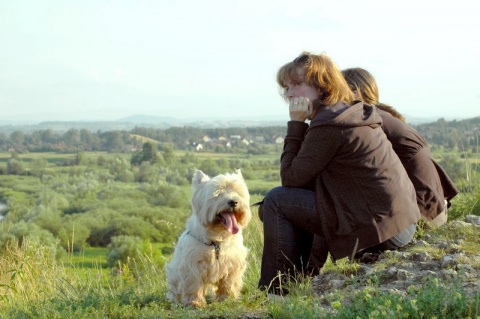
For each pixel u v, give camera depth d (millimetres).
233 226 4969
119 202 64500
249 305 4863
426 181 5711
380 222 4719
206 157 141125
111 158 145250
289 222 4977
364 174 4730
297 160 4824
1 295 7090
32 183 103688
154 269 7816
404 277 4785
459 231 5816
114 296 5512
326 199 4789
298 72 4934
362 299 4055
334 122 4648
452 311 3674
